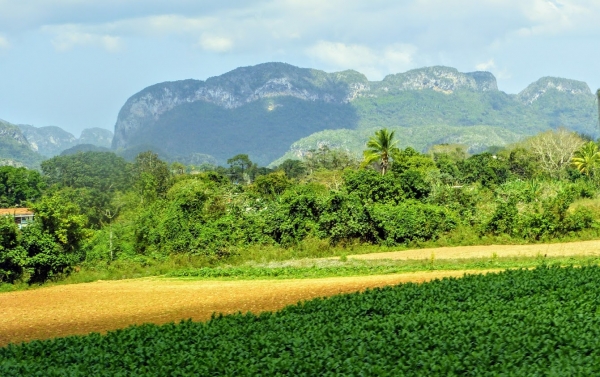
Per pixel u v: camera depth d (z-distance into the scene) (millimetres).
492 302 21172
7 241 39188
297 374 14953
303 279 33406
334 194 46719
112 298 30266
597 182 88062
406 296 22750
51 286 37719
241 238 44781
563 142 116000
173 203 45219
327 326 18922
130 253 44156
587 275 25000
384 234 46719
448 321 18062
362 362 15125
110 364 16891
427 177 73250
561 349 15422
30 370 16547
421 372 14508
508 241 45094
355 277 32656
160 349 17594
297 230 45781
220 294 29266
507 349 15531
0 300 32094
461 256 39000
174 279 36625
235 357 16312
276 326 19500
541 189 56594
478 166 100312
